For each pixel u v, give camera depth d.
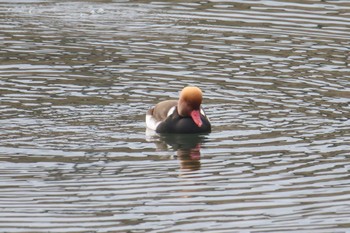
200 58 22.50
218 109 19.12
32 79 20.89
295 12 26.53
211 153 16.64
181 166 15.91
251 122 18.34
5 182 14.99
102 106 19.22
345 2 27.53
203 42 23.84
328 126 18.00
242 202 14.26
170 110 18.09
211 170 15.72
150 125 18.02
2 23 25.75
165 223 13.47
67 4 28.19
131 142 17.22
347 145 16.89
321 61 22.19
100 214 13.77
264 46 23.44
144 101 19.59
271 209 13.99
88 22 26.00
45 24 25.72
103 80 20.92
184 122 17.81
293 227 13.35
